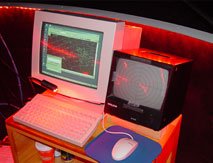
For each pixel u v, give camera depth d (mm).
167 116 877
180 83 884
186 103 1177
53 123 944
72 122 944
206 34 923
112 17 1176
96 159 786
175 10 1061
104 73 997
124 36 1027
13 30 1635
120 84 917
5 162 1431
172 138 1021
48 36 1102
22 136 1137
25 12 1543
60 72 1121
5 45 1697
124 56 890
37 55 1154
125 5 1173
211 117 1107
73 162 1238
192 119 1181
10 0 1525
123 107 917
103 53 977
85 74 1057
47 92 1243
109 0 1212
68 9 1317
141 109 877
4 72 1771
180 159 1314
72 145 868
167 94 815
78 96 1106
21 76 1740
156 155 820
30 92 1762
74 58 1059
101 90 1026
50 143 899
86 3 1271
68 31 1041
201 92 1104
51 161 1169
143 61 846
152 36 1180
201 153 1206
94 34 987
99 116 972
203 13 963
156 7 1120
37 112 1011
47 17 1072
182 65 845
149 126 877
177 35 1100
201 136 1176
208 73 1055
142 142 883
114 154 784
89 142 869
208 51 1025
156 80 828
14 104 1840
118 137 904
